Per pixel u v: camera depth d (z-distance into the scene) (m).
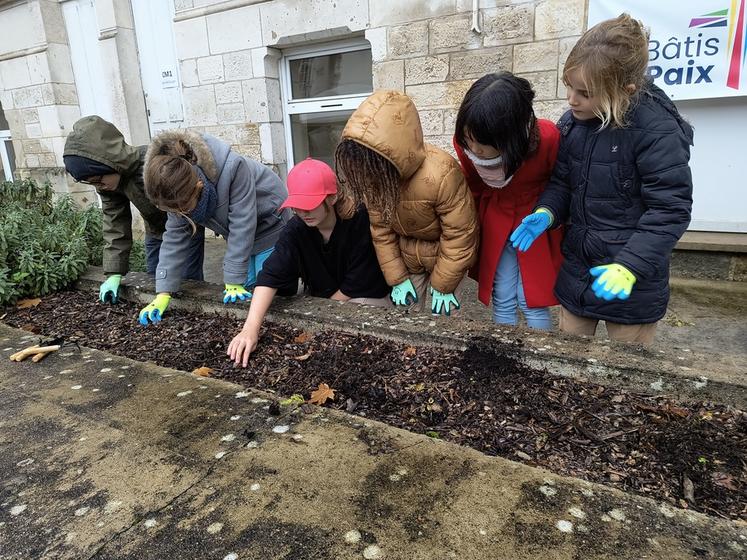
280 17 4.93
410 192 1.97
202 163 2.23
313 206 1.97
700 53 3.55
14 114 7.65
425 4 4.20
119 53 6.04
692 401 1.54
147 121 6.42
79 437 1.49
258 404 1.62
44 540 1.11
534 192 2.10
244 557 1.04
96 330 2.47
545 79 3.94
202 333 2.30
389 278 2.31
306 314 2.18
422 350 1.91
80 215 3.98
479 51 4.10
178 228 2.45
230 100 5.54
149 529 1.13
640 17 3.63
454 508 1.13
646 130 1.59
